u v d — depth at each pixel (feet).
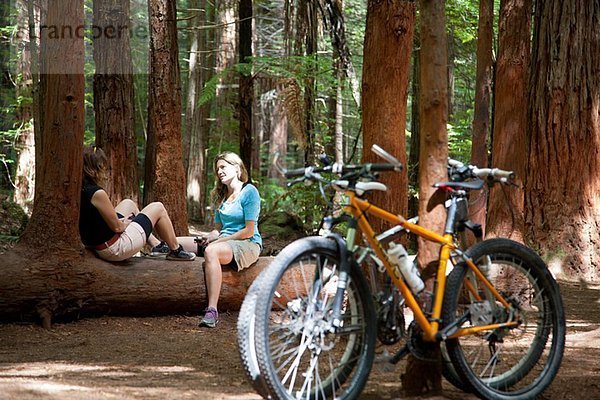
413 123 41.50
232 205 22.13
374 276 12.50
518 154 25.35
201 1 59.72
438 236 12.44
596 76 30.58
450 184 12.46
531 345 13.21
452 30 44.62
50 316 19.54
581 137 30.50
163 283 20.89
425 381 12.60
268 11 69.15
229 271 21.74
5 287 19.16
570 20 30.68
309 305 11.59
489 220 25.79
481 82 29.84
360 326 11.90
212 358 16.62
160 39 27.76
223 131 58.54
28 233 20.07
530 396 12.75
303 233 38.24
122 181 28.19
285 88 36.52
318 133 41.11
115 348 17.58
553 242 30.60
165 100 27.76
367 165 11.68
